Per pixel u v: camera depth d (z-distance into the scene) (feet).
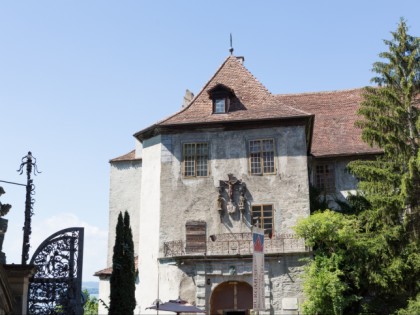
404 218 81.71
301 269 83.20
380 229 85.40
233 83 100.68
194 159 93.66
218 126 93.97
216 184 91.76
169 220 91.40
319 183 100.99
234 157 92.58
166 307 69.67
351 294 83.41
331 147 102.68
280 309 82.23
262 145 92.38
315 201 96.02
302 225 82.48
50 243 52.90
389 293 82.53
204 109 96.89
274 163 91.25
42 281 51.67
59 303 51.26
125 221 66.90
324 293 78.28
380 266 81.46
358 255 81.76
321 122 110.42
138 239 106.83
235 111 94.89
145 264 93.45
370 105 89.92
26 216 52.65
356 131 105.81
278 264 84.12
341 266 82.69
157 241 91.45
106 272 102.37
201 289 84.38
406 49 89.51
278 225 88.33
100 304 101.65
